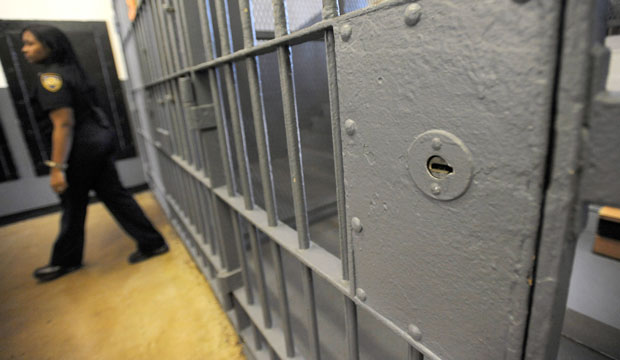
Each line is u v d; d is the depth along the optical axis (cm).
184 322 147
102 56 315
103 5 306
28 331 148
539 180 25
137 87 267
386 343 103
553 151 24
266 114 133
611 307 93
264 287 99
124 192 191
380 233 42
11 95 281
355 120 40
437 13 27
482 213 29
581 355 87
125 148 345
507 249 28
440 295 36
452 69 28
